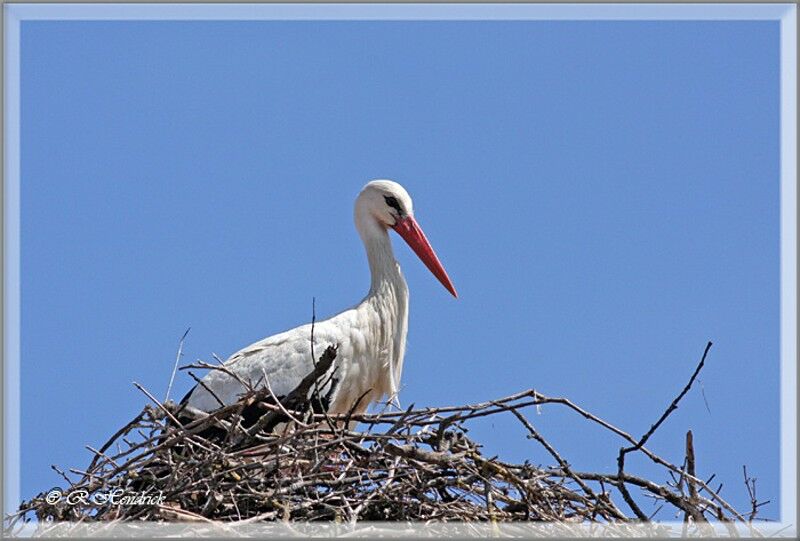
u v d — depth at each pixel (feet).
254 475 40.68
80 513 41.55
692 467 41.68
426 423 40.98
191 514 39.42
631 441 40.63
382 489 40.22
